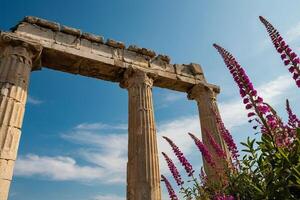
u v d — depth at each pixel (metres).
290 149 3.39
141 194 10.40
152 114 12.91
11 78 10.49
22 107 10.38
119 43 14.73
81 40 13.82
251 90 3.47
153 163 11.30
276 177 3.31
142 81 13.66
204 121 14.56
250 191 3.83
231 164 4.60
